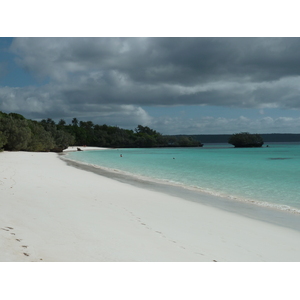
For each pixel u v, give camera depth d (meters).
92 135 147.38
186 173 25.94
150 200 11.80
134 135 167.50
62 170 23.67
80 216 7.95
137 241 6.22
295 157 58.97
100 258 5.16
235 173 26.52
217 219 9.21
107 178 19.72
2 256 4.80
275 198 14.01
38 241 5.64
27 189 11.86
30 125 72.56
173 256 5.56
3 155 41.88
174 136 172.00
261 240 7.20
